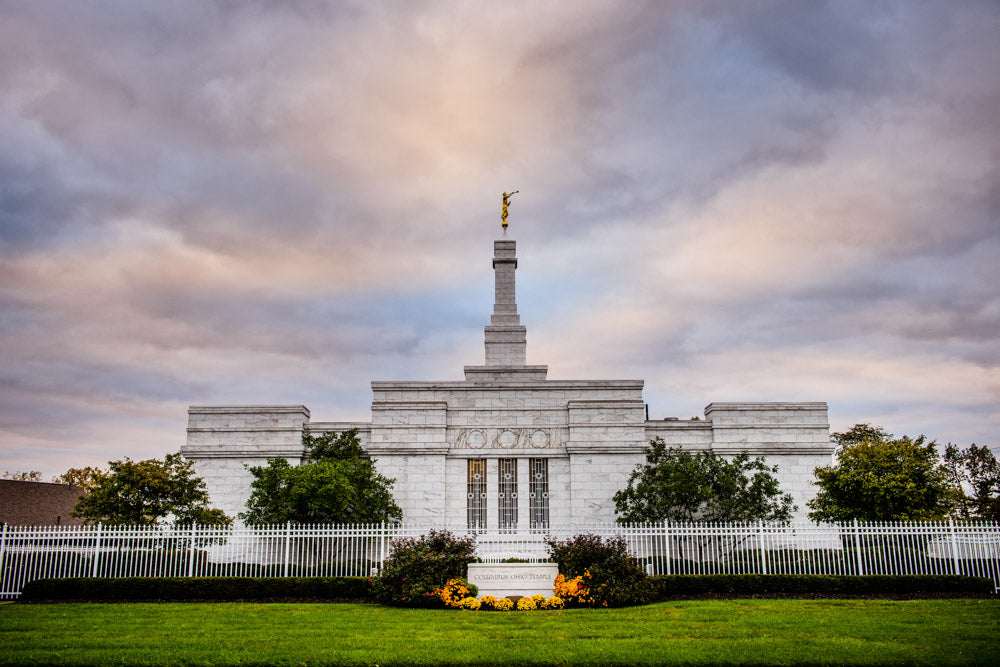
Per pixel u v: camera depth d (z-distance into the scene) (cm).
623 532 3403
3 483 6228
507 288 5509
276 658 1719
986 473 6316
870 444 3944
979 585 2862
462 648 1814
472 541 3016
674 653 1738
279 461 3944
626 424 4572
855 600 2661
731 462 4256
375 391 4709
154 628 2142
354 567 3394
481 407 4678
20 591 3000
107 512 3669
